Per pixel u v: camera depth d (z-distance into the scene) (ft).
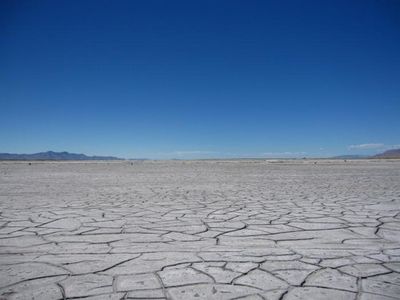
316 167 90.12
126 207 20.42
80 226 15.07
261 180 43.60
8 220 16.47
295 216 17.21
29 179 46.73
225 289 8.07
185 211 18.86
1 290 8.11
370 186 34.01
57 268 9.61
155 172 68.80
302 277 8.77
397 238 12.75
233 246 11.70
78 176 54.34
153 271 9.29
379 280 8.57
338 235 13.21
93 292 7.96
